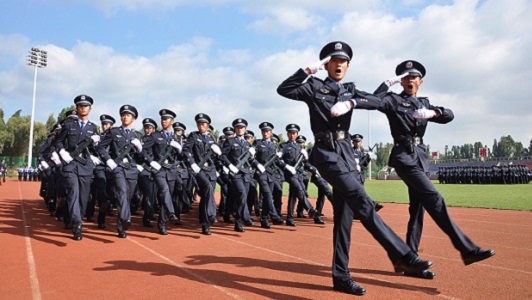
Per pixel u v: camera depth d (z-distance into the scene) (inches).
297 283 167.3
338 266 156.9
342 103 157.4
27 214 415.2
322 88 167.8
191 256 221.9
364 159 421.4
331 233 316.2
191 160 312.2
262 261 210.2
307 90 167.0
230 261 209.8
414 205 203.8
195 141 320.2
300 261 210.7
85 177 285.0
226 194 398.9
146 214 349.4
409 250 147.6
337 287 156.0
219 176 414.9
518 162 2527.1
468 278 177.0
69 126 283.1
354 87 176.1
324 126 166.1
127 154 299.7
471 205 554.6
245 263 205.2
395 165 190.4
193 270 189.3
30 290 155.6
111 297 147.4
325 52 175.3
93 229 323.3
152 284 164.7
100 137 314.3
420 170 185.8
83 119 293.0
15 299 144.6
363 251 240.8
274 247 252.1
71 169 277.3
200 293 152.7
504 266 200.5
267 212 348.8
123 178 291.4
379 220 153.3
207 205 307.1
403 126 191.5
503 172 1334.9
